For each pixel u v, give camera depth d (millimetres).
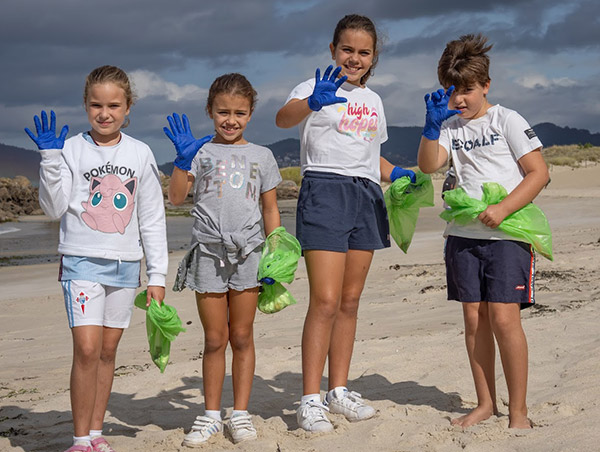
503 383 4328
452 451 3178
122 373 5785
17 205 43125
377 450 3289
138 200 3549
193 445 3539
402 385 4562
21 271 15812
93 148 3441
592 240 12531
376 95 4145
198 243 3664
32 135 3209
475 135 3703
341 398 3889
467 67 3582
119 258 3406
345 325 4020
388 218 4207
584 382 4113
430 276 10031
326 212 3826
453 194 3574
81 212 3375
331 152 3906
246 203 3689
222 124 3730
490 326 3691
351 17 3992
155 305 3494
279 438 3582
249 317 3691
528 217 3531
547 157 58156
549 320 5898
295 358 5660
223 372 3732
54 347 7656
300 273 11383
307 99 3721
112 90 3371
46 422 4285
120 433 4004
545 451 3041
